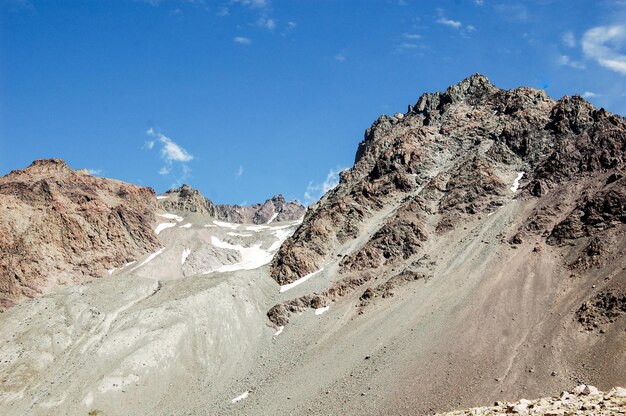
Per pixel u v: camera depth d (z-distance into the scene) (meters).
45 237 191.62
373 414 99.38
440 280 141.62
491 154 187.25
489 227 157.00
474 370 104.62
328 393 110.12
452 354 110.69
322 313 149.50
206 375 131.88
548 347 106.12
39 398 125.88
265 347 142.38
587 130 175.75
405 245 162.38
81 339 144.62
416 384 104.38
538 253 138.12
